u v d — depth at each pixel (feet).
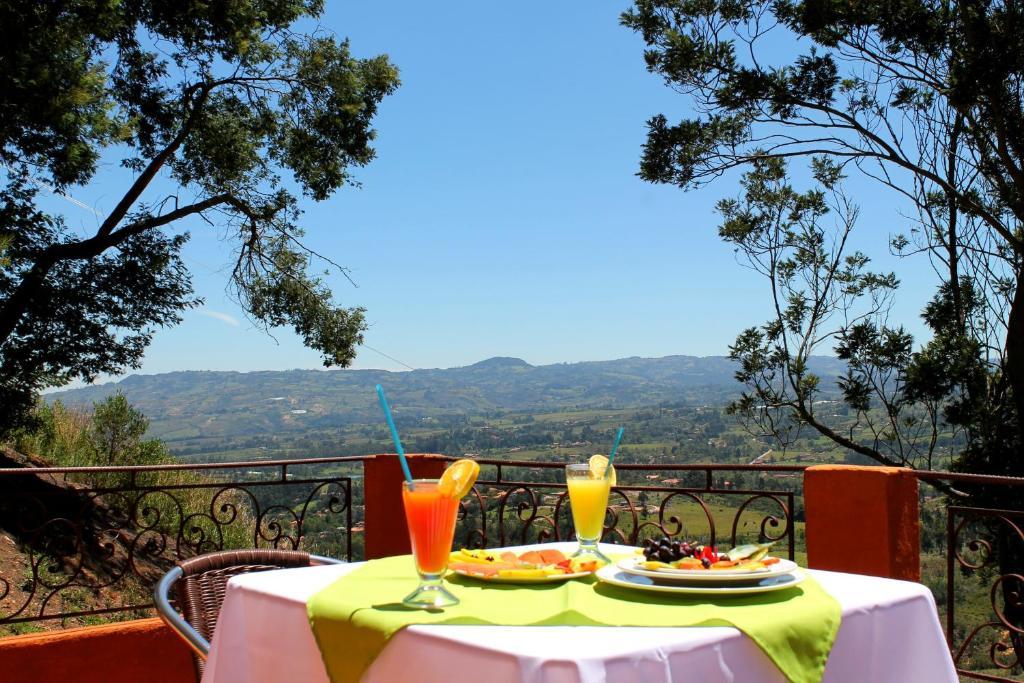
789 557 12.68
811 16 29.66
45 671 11.36
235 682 5.87
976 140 31.14
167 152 42.91
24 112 33.35
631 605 5.06
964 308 32.45
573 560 6.28
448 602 5.15
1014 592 12.32
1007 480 11.32
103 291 41.37
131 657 12.01
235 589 6.02
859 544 12.10
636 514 13.76
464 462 5.38
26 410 39.29
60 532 31.01
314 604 5.30
